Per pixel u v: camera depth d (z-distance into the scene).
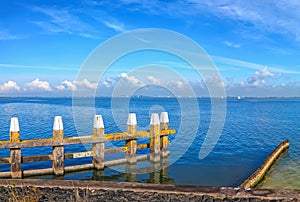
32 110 54.12
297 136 26.44
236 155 17.86
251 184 11.11
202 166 14.69
